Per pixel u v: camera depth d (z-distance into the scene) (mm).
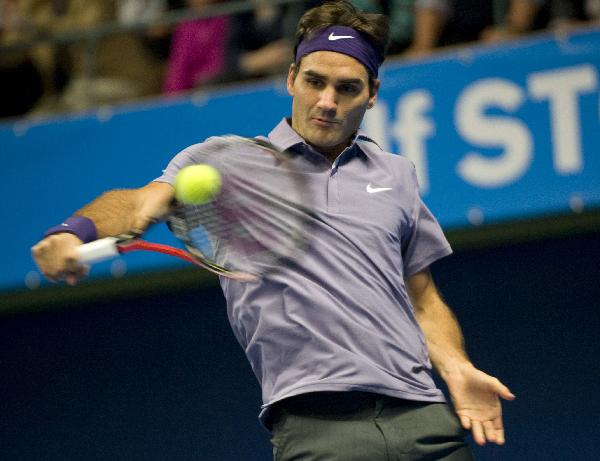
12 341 24609
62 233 8602
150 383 23781
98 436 23906
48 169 21875
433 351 10352
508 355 21875
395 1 22422
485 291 22141
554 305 21781
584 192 19125
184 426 23422
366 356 9195
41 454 24234
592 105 19172
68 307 24359
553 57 19391
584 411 21328
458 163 19734
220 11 22812
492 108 19625
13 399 24500
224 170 9594
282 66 22438
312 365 9164
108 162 21625
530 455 21406
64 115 22984
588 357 21469
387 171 10102
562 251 21797
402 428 9242
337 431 9164
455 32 21969
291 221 9430
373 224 9664
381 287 9469
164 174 9547
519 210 19375
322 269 9383
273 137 10188
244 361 23234
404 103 20078
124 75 24344
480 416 10008
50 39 23625
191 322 23641
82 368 24188
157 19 23141
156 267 20828
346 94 9922
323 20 10070
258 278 9258
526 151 19422
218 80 22625
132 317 24000
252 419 23016
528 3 21297
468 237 21516
